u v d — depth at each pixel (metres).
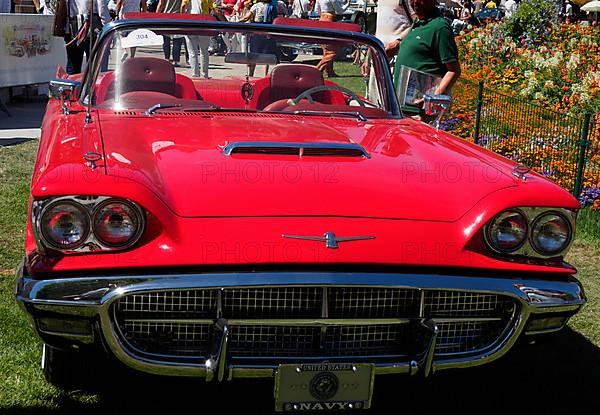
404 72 5.63
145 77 4.24
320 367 2.80
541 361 3.89
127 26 4.30
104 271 2.71
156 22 4.32
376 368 2.85
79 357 3.23
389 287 2.78
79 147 3.16
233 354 2.83
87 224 2.71
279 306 2.79
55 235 2.70
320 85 4.47
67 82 3.94
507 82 9.91
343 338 2.89
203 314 2.78
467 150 3.66
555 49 11.39
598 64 9.74
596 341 4.14
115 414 3.16
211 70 4.46
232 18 17.59
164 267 2.71
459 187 3.13
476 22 24.23
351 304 2.85
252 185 2.98
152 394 3.34
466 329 2.99
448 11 15.91
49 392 3.28
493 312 2.99
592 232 5.96
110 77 4.21
